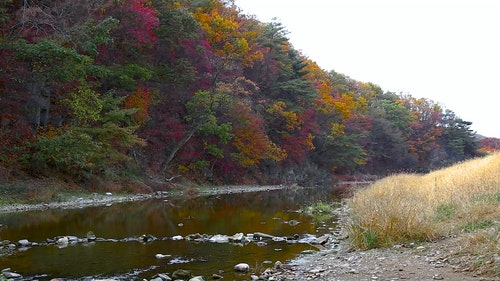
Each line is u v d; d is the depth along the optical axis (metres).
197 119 33.88
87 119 22.98
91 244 10.56
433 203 12.23
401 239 9.12
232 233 12.62
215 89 37.12
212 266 8.54
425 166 77.56
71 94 22.45
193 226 13.93
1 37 19.41
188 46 34.75
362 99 74.69
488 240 7.53
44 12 20.34
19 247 10.05
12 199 17.59
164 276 7.56
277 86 52.31
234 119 39.19
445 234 9.13
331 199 26.56
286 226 14.20
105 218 15.30
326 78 72.12
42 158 19.97
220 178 39.72
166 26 32.31
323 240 11.11
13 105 21.45
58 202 19.16
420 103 90.06
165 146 34.50
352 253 9.02
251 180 44.03
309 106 54.34
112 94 25.66
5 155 19.91
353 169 65.56
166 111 35.34
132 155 30.06
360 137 62.56
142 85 30.77
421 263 7.43
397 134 73.31
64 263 8.58
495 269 6.38
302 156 53.66
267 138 44.91
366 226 9.64
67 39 20.06
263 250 10.11
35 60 19.50
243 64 46.59
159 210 18.44
